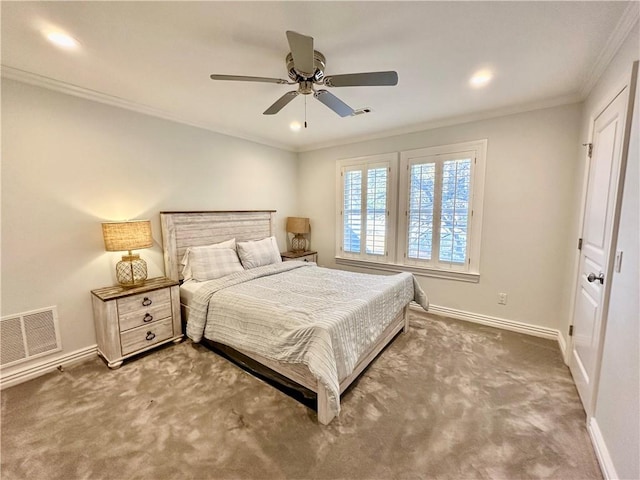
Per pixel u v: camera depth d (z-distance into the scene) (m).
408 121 3.28
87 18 1.50
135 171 2.79
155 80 2.24
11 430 1.68
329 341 1.71
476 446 1.56
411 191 3.57
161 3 1.39
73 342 2.43
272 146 4.27
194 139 3.29
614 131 1.69
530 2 1.39
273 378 2.12
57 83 2.23
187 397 1.97
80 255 2.45
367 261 4.06
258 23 1.56
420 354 2.54
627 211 1.41
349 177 4.14
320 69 1.83
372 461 1.47
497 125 2.94
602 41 1.70
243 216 3.81
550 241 2.78
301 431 1.67
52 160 2.28
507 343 2.74
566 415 1.78
